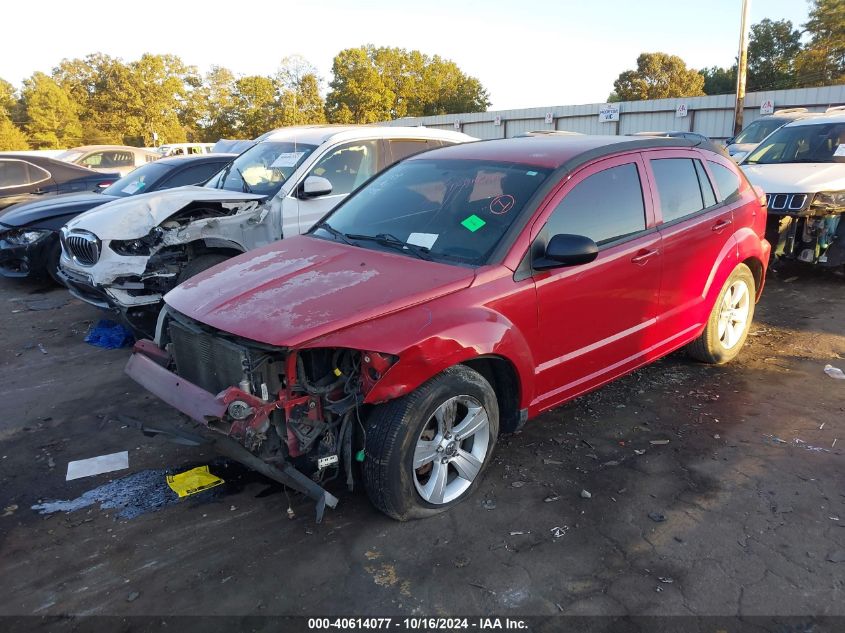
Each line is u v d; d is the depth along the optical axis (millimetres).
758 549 3006
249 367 2992
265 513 3373
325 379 3111
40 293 8320
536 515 3291
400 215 4023
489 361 3438
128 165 15758
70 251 6035
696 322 4730
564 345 3715
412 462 3072
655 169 4312
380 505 3109
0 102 79312
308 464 3182
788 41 73125
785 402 4570
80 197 8766
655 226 4215
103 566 2977
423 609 2668
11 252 8062
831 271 8312
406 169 4527
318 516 2895
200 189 6637
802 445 3963
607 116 34625
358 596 2748
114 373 5426
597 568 2896
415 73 88312
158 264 5801
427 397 3035
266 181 6785
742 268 5098
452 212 3797
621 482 3592
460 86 90750
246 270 3732
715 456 3855
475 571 2887
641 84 77875
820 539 3070
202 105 82312
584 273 3699
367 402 2902
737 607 2652
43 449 4113
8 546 3139
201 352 3322
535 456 3889
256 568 2938
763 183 7723
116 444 4180
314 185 6176
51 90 76812
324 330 2891
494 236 3512
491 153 4227
